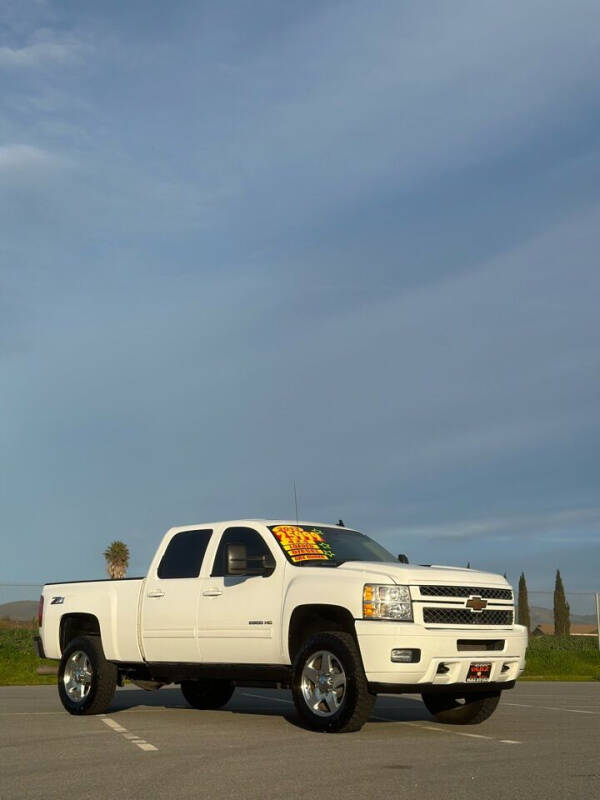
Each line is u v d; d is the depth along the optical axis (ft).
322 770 26.27
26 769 26.61
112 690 42.75
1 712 44.62
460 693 38.83
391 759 28.27
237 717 41.65
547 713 45.06
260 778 24.99
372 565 36.06
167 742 32.35
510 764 27.40
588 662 96.43
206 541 41.19
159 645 41.01
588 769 26.50
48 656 45.98
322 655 35.35
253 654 37.81
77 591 45.16
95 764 27.48
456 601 35.50
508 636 36.55
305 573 36.86
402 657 33.78
